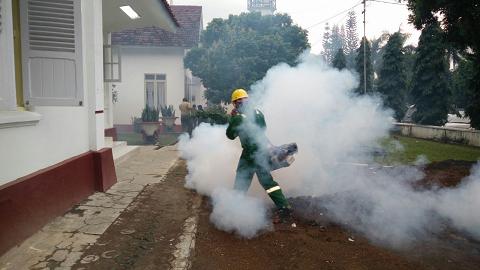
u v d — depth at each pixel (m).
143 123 14.65
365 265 3.88
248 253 4.14
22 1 4.83
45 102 4.93
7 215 3.93
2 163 3.99
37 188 4.54
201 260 3.95
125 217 5.12
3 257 3.80
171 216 5.24
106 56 10.51
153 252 4.07
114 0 8.43
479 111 12.55
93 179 6.25
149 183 7.06
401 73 24.52
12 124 4.14
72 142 5.68
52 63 4.98
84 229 4.64
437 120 20.69
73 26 5.06
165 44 20.56
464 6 9.09
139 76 20.92
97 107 6.40
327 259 4.00
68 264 3.72
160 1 9.20
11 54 4.27
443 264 3.96
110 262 3.80
